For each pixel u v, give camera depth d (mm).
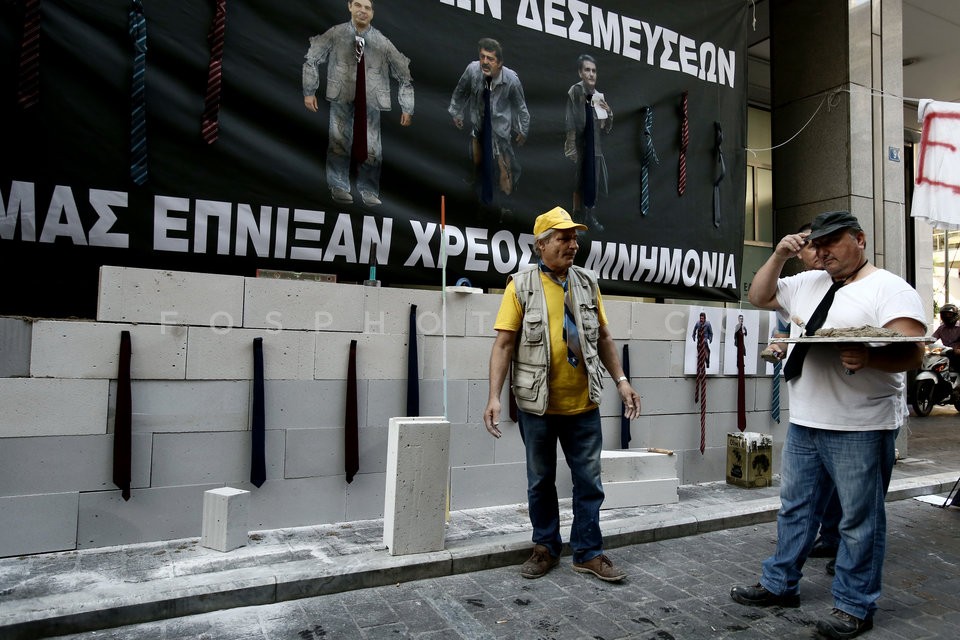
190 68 4039
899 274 7121
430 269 4738
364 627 2939
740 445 5613
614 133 5570
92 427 3623
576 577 3609
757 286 3459
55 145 3748
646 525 4312
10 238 3680
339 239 4449
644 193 5684
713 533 4543
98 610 2832
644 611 3201
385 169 4602
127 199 3902
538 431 3516
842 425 3006
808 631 3035
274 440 4074
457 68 4859
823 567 3877
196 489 3881
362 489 4332
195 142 4055
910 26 8945
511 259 5051
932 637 3014
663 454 5004
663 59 5848
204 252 4090
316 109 4375
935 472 6414
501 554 3746
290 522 4117
